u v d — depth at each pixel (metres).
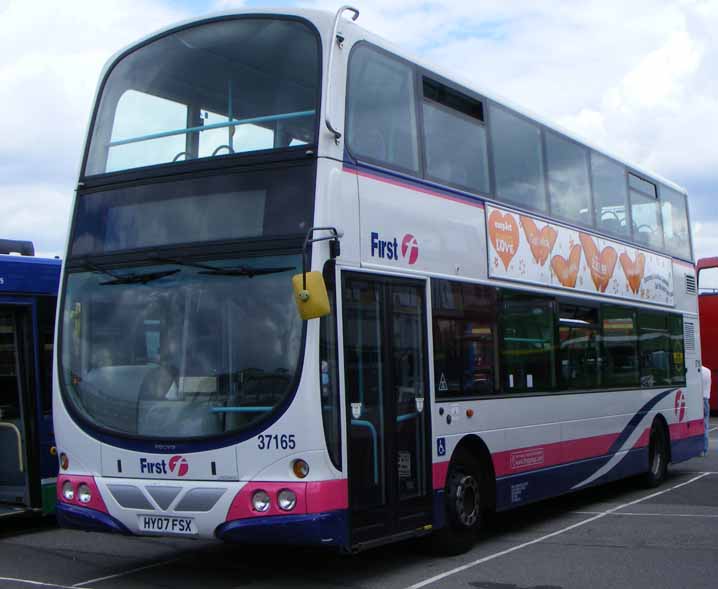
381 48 9.00
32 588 8.09
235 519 7.49
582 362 12.57
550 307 11.77
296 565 9.08
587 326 12.79
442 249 9.56
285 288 7.69
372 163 8.58
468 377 9.80
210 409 7.73
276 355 7.61
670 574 8.64
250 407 7.60
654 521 11.79
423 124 9.55
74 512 8.16
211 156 8.27
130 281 8.33
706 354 34.62
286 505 7.39
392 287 8.67
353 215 8.21
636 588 8.09
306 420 7.45
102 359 8.30
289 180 7.91
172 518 7.71
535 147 11.91
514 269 10.96
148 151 8.63
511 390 10.65
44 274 11.19
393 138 9.00
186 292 8.05
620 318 13.95
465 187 10.16
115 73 9.16
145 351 8.12
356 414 7.96
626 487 15.28
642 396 14.55
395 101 9.11
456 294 9.73
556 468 11.60
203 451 7.66
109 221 8.59
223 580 8.40
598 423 12.91
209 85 8.55
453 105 10.17
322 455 7.47
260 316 7.73
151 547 10.14
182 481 7.72
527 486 10.87
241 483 7.52
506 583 8.26
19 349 10.95
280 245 7.77
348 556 9.52
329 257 7.75
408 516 8.59
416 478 8.80
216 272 7.96
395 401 8.55
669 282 16.16
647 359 14.89
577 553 9.66
